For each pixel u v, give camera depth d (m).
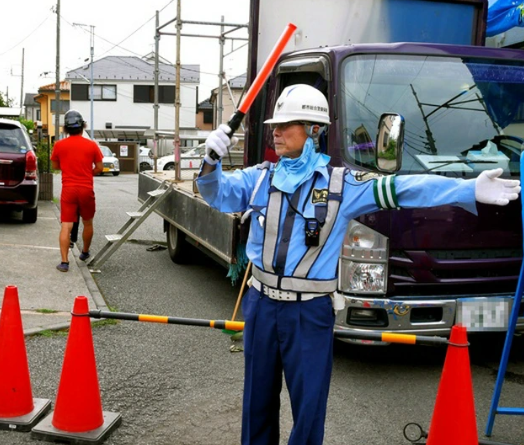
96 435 3.62
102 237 10.42
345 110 4.67
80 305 3.67
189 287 7.39
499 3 6.63
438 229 4.46
